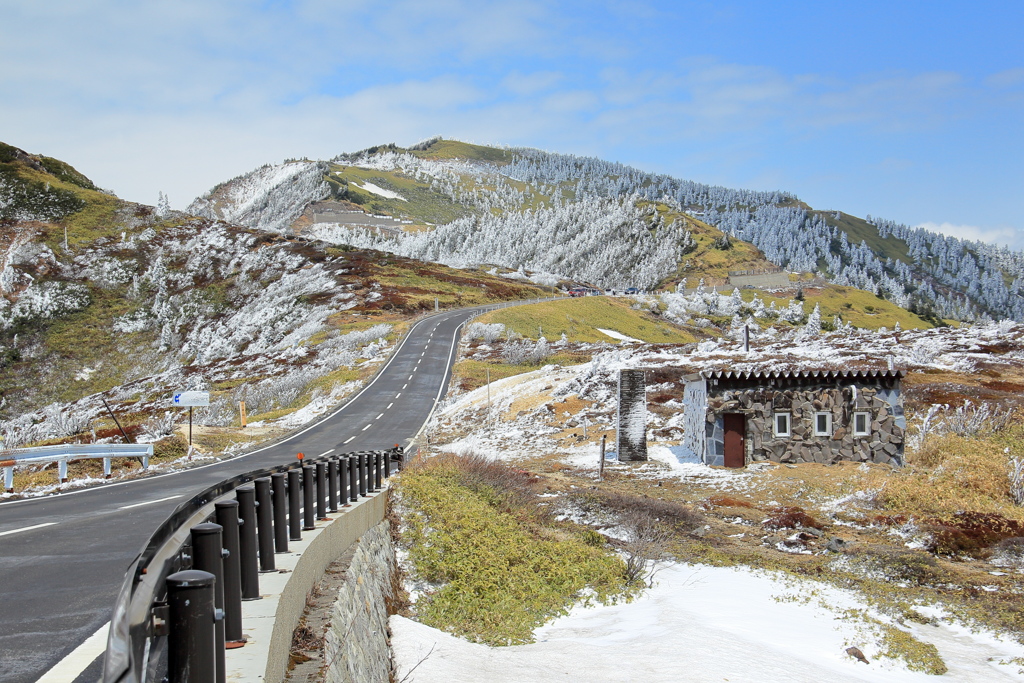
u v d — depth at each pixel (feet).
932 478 88.63
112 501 57.98
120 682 6.89
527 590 49.75
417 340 280.72
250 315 363.76
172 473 87.51
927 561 62.80
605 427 131.54
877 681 37.55
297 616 21.49
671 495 89.04
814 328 428.15
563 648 38.75
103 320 372.58
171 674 10.50
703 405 105.40
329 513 34.50
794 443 102.32
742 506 83.56
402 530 53.26
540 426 138.62
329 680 18.06
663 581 57.67
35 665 18.90
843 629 47.09
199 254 447.42
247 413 215.92
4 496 62.64
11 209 483.51
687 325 456.04
